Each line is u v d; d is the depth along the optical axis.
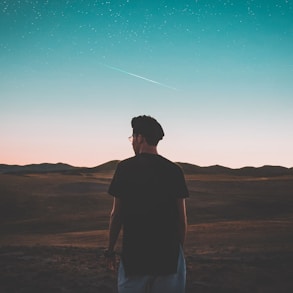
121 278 2.66
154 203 2.66
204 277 7.32
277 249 13.23
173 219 2.68
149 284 2.59
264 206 63.78
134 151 2.91
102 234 31.47
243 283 6.96
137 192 2.68
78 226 45.84
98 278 7.32
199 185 102.44
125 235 2.68
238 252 11.94
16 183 91.94
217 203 66.12
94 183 95.62
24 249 12.07
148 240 2.62
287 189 100.88
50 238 31.52
